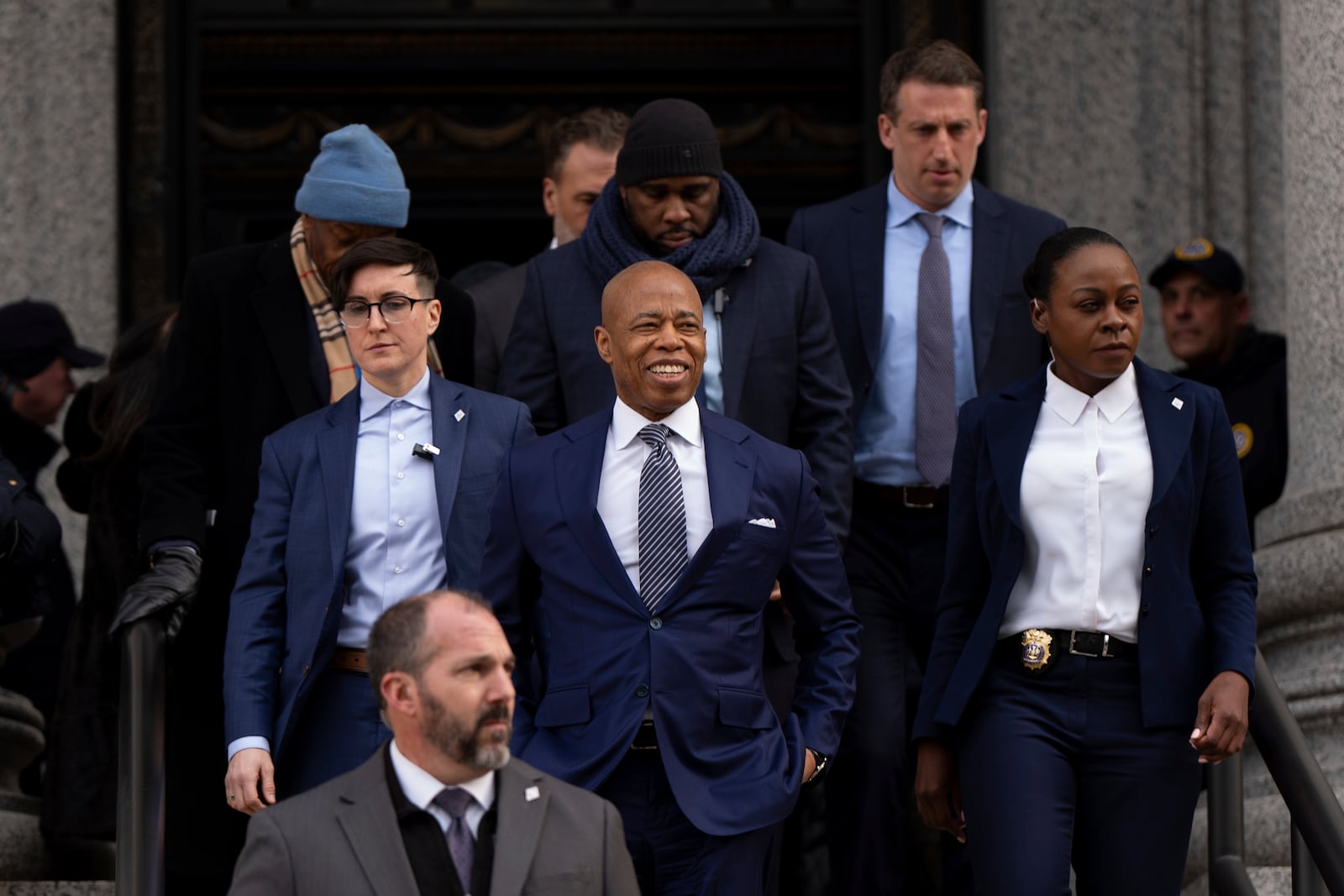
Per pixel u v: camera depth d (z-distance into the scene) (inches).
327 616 496.7
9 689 727.1
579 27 949.8
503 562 486.3
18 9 907.4
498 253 1000.9
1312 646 632.4
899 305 613.3
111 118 916.0
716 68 952.3
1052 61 933.2
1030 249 617.0
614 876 406.6
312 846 394.6
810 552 495.5
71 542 865.5
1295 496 645.3
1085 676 471.5
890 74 625.6
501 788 404.2
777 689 526.6
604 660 467.2
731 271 565.6
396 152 946.7
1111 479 476.7
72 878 650.8
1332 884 455.8
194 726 550.9
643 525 475.5
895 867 578.2
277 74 939.3
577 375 560.1
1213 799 507.8
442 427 515.2
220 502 560.4
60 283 902.4
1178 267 753.0
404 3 949.2
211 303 565.3
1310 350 656.4
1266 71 917.2
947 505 599.5
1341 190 650.2
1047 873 456.1
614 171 619.2
